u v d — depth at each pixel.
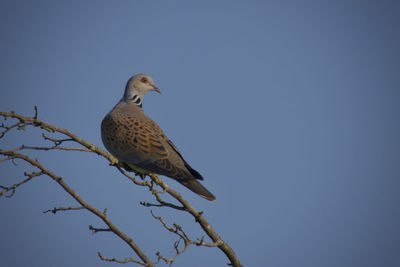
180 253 8.20
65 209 8.50
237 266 9.43
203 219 8.95
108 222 8.67
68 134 8.52
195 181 10.53
